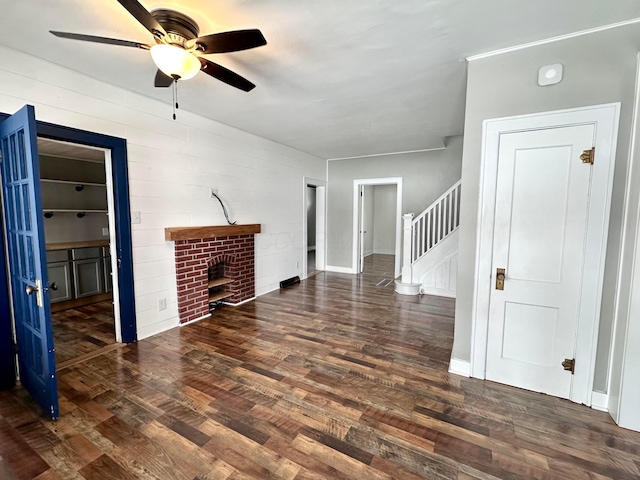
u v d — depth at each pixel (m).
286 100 3.09
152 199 3.13
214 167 3.84
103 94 2.69
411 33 1.93
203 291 3.71
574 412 1.98
